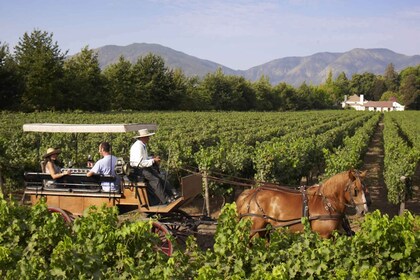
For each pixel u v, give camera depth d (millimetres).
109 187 10047
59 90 62156
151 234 6375
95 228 6648
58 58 62812
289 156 16438
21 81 57844
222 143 20938
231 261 5973
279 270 4926
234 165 15672
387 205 17297
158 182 9797
